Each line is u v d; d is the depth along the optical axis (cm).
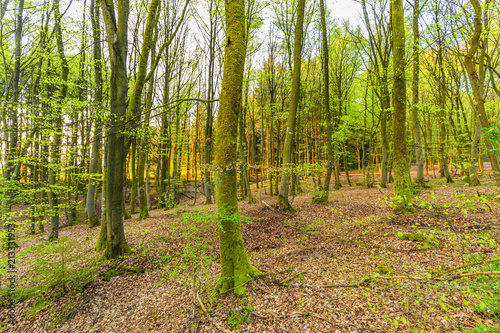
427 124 1731
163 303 470
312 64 1667
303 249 636
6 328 450
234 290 431
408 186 698
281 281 456
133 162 1219
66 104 782
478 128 969
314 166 1199
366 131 1828
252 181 2733
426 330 269
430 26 655
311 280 452
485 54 756
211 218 392
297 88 1009
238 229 466
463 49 938
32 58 802
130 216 1253
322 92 1659
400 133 700
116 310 475
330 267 502
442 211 298
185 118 1750
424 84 1427
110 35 668
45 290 497
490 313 241
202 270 557
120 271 600
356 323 314
